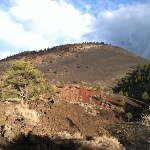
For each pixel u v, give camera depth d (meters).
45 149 24.48
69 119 39.62
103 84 178.75
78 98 64.56
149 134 18.33
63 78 193.25
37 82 53.44
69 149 26.39
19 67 51.28
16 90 50.88
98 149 27.17
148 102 75.62
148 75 116.50
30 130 28.52
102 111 56.22
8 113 30.03
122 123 47.88
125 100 68.69
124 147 26.62
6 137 25.02
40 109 39.56
